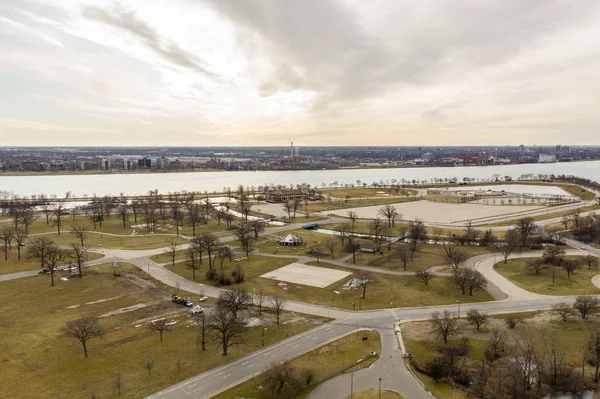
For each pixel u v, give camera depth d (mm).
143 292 162375
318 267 198125
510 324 128000
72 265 192750
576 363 107812
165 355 113438
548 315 138000
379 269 194375
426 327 130875
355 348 117688
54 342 119875
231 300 133250
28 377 101688
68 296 156875
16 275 180500
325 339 123500
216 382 100312
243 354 114438
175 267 194125
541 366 103688
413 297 157250
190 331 128375
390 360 111250
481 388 98500
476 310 133750
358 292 162625
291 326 132375
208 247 192375
